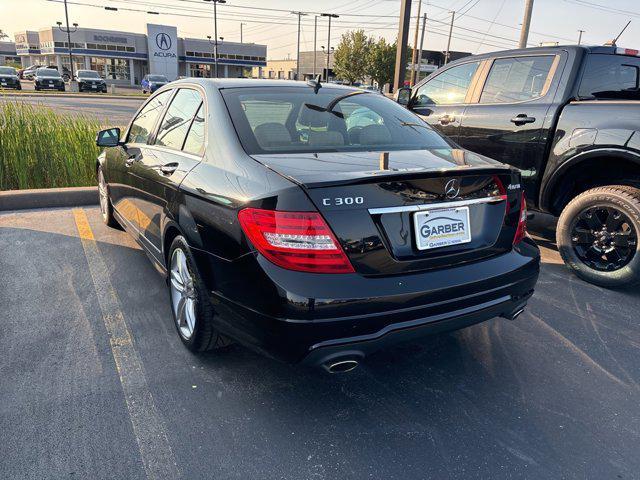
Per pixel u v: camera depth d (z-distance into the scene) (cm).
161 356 295
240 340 243
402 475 213
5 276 403
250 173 239
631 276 394
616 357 311
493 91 512
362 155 259
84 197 643
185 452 222
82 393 259
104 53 5916
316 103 312
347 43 6216
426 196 233
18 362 284
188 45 6397
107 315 343
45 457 215
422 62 7019
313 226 211
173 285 311
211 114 292
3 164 667
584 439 238
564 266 471
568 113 433
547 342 328
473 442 234
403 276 228
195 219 262
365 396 267
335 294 212
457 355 310
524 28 2212
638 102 393
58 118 765
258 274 219
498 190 262
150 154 356
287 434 236
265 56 6900
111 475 208
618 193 396
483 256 257
